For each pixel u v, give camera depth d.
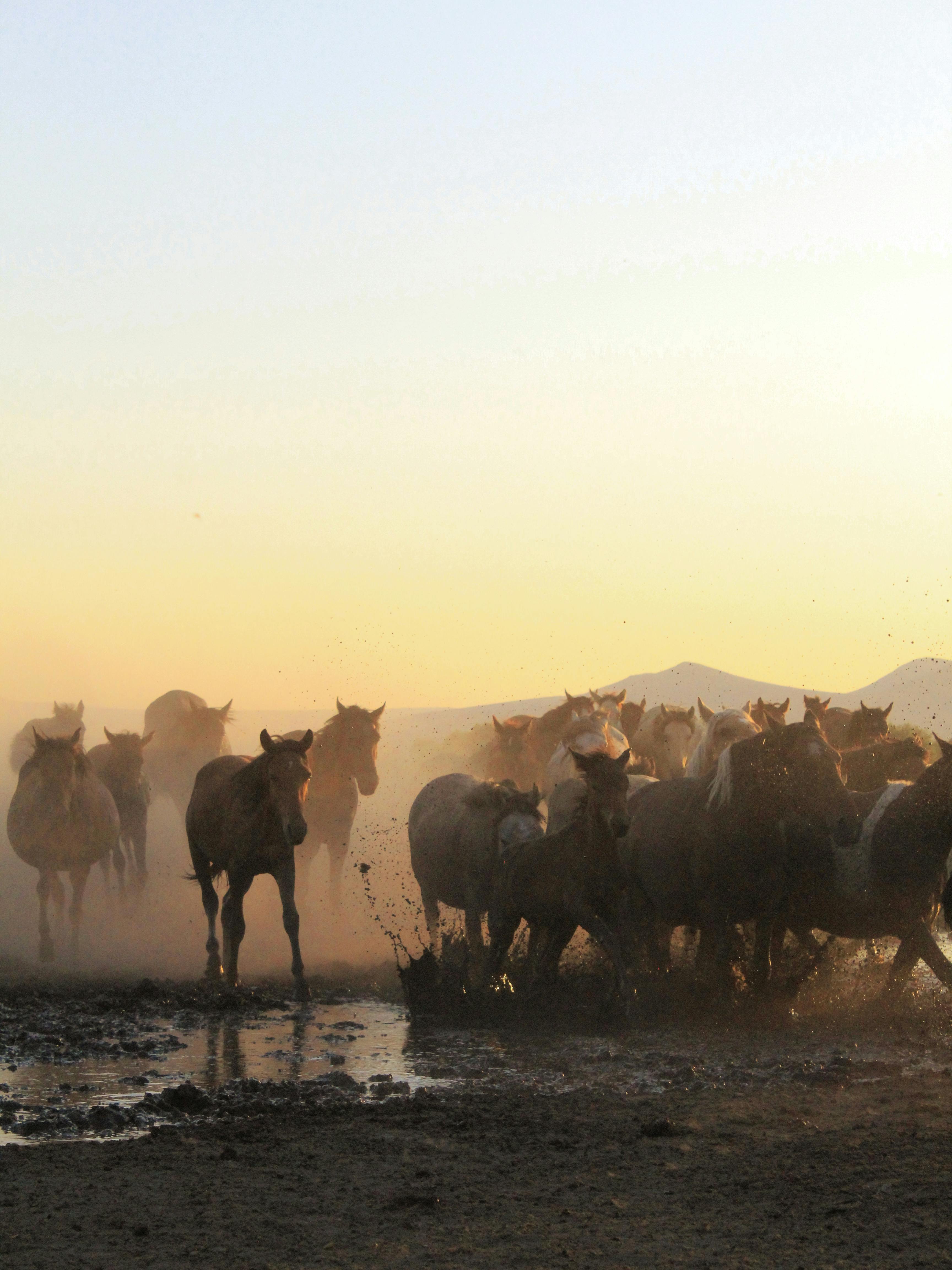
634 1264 5.14
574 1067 9.18
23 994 12.18
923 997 11.46
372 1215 5.84
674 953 14.21
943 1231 5.42
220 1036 10.49
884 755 13.49
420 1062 9.48
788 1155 6.69
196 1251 5.36
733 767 10.90
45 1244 5.46
